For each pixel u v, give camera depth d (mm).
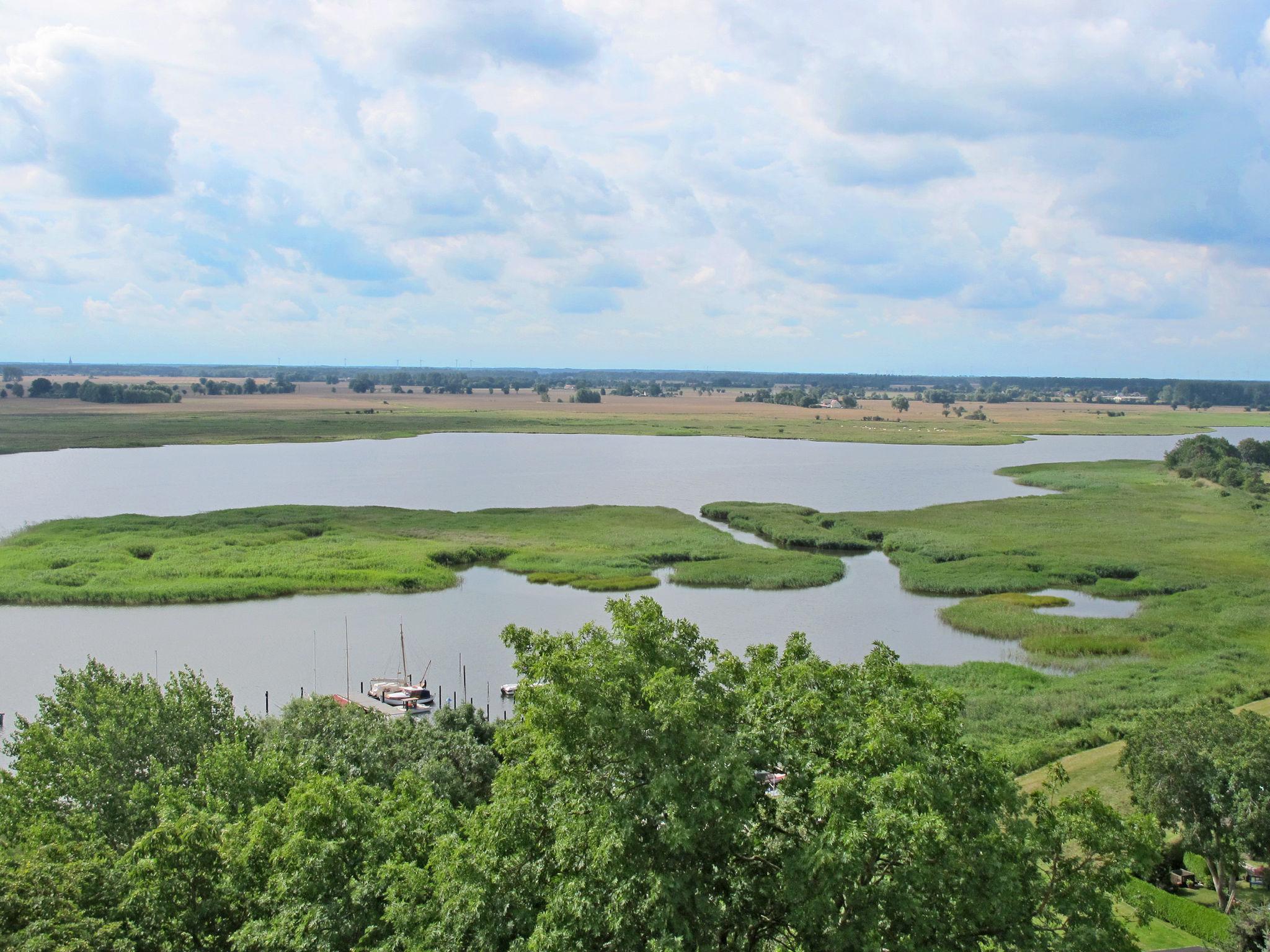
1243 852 40844
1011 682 72500
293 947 26109
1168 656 80000
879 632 89438
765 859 26891
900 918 24688
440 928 25078
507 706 71875
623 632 29688
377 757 43219
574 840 25391
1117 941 25109
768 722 28094
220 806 33000
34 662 80312
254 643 85875
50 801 36438
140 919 28062
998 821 28656
